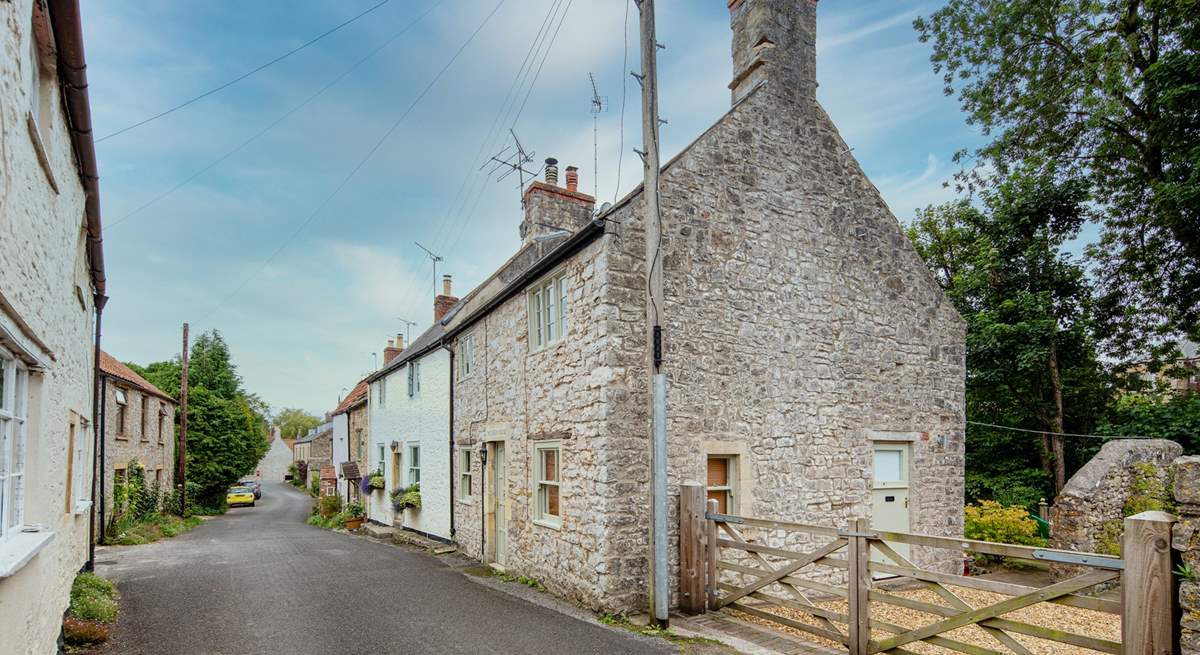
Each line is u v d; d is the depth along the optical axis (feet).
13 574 12.63
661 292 25.86
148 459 77.97
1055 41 51.55
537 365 33.37
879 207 35.70
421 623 24.52
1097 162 52.06
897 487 34.22
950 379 36.73
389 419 66.49
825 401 32.12
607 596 25.61
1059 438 49.26
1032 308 48.49
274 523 82.53
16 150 11.71
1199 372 53.52
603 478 26.23
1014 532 39.42
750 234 30.81
